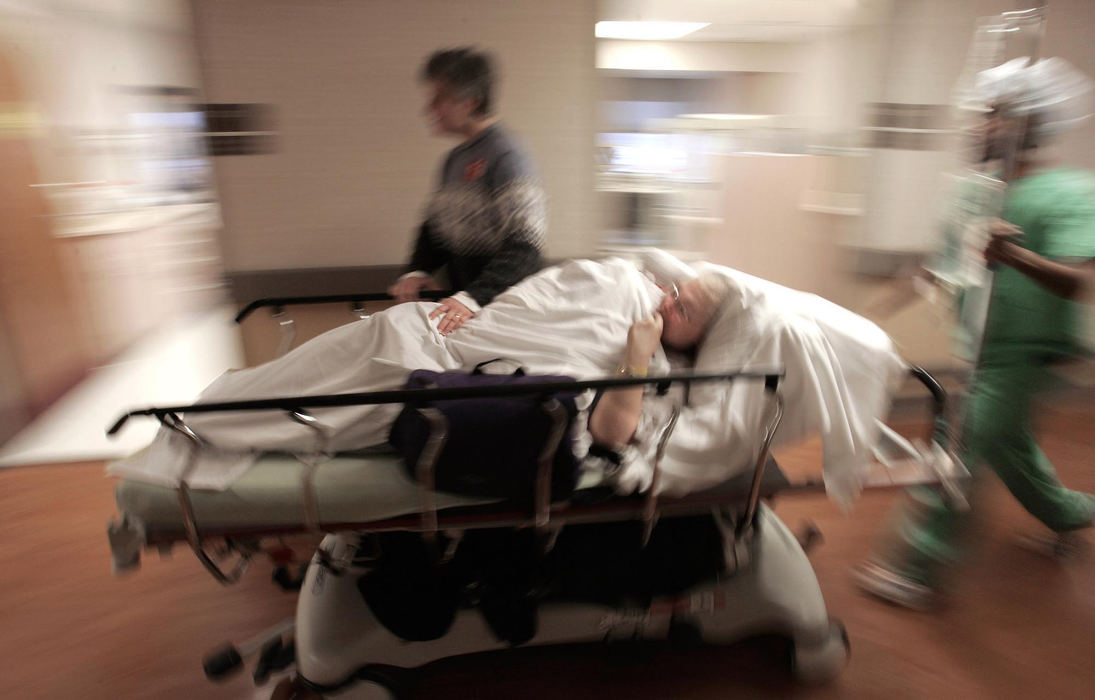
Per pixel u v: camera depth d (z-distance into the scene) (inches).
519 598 58.2
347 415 53.1
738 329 59.7
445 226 77.7
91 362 131.8
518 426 48.9
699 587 60.4
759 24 97.4
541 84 94.1
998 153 61.6
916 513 72.4
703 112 103.3
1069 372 113.8
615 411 54.1
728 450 54.4
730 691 62.3
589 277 67.9
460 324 64.8
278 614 71.7
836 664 61.7
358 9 87.4
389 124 92.5
